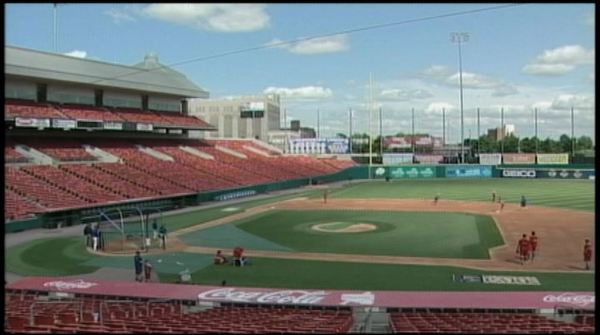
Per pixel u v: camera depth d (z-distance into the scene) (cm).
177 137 9138
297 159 11256
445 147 15425
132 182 6366
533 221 5038
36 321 1689
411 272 3036
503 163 12081
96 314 1892
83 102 7212
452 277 2909
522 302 2216
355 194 8112
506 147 15788
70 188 5559
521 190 8406
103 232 4112
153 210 5269
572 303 2175
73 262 3378
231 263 3288
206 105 17038
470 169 11781
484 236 4238
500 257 3431
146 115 7900
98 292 2438
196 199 6750
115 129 6881
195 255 3581
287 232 4550
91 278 2922
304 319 1828
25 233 4506
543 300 2241
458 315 1981
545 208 6056
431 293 2427
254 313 2027
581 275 2923
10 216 4578
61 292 2442
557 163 11644
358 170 11712
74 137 7056
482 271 3045
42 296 2386
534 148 15225
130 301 2295
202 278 2939
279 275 2989
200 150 9125
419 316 1961
